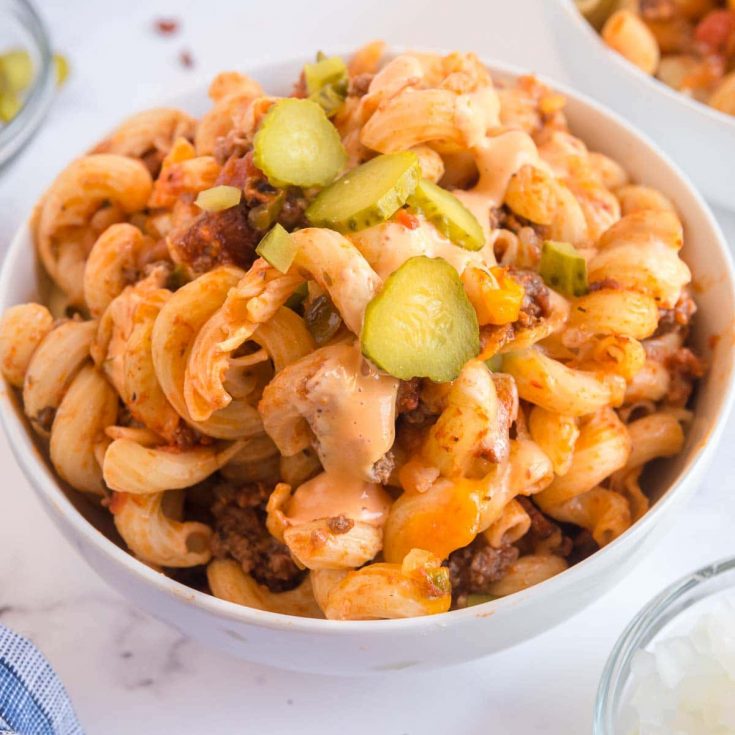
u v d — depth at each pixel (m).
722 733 0.41
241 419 0.42
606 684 0.41
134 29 0.61
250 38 0.61
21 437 0.43
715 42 0.58
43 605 0.45
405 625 0.39
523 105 0.47
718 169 0.52
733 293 0.44
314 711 0.43
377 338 0.38
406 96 0.43
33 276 0.47
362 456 0.40
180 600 0.40
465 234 0.41
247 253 0.42
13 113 0.56
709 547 0.46
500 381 0.42
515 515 0.42
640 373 0.44
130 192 0.46
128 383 0.42
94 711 0.43
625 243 0.44
